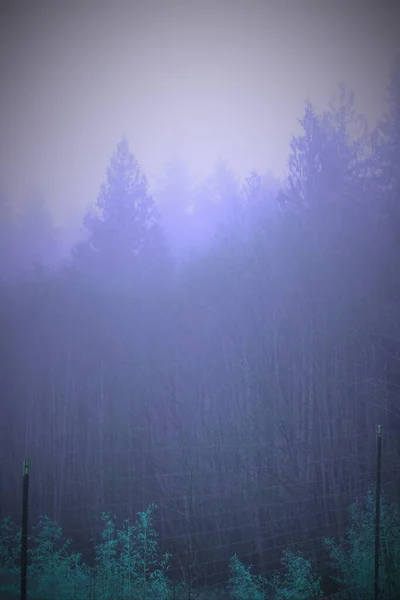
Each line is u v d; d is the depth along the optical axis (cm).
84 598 1198
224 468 1841
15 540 1666
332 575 1407
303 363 1962
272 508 1672
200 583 1480
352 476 1666
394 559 1184
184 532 1669
